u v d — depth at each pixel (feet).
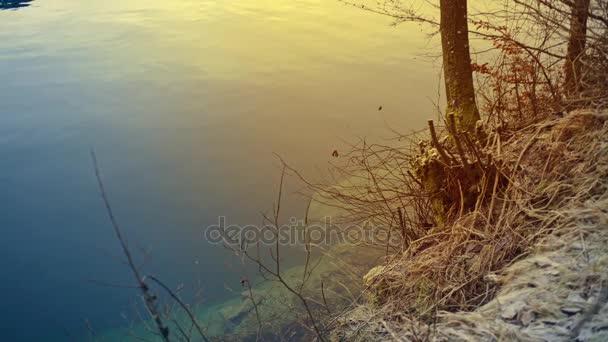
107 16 75.97
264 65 54.39
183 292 25.62
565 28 19.75
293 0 78.64
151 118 45.21
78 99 49.49
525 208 15.90
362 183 27.76
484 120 22.74
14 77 55.36
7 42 66.74
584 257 13.06
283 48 58.65
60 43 65.57
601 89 17.70
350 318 17.35
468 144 18.39
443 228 18.67
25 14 78.84
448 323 13.60
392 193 25.14
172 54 59.57
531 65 21.35
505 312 12.81
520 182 17.20
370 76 49.52
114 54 60.80
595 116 16.61
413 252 18.57
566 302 12.10
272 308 21.67
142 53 60.54
